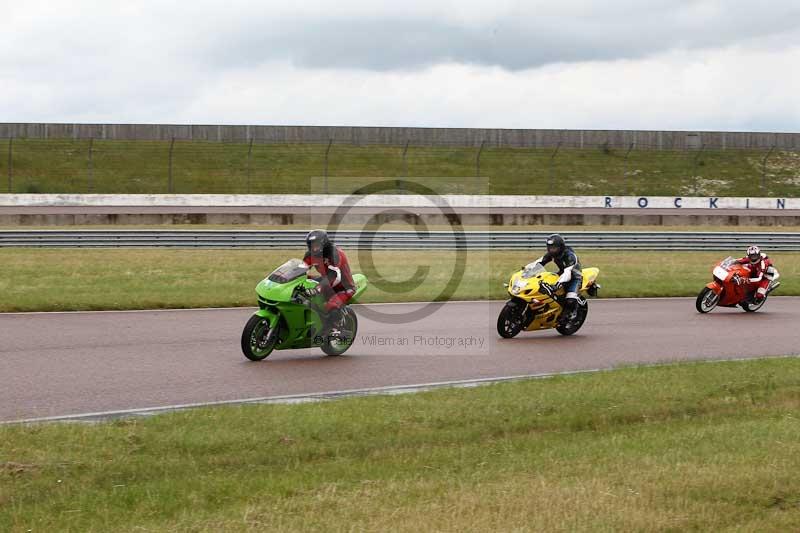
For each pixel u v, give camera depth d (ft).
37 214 253.65
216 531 37.11
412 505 40.57
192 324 103.45
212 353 85.15
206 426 54.19
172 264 165.27
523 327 97.50
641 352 89.81
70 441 50.26
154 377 73.36
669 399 64.64
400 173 412.16
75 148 418.31
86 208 314.14
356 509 39.96
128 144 426.92
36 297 119.85
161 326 101.60
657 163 448.65
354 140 444.96
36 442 49.88
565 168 433.48
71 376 73.20
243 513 39.11
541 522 38.58
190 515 39.09
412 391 68.74
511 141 454.40
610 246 215.72
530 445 52.24
